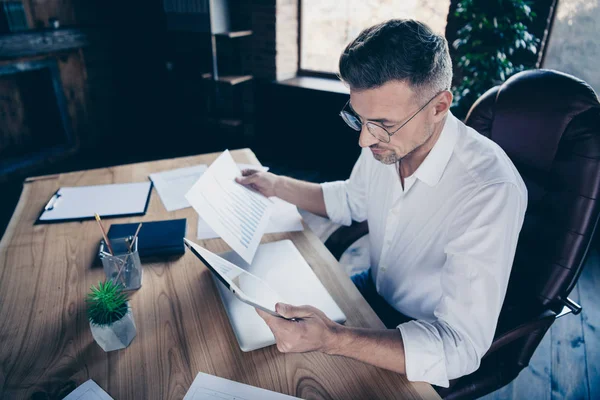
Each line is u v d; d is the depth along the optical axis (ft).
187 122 13.24
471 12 7.79
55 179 4.54
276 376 2.35
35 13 9.98
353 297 2.96
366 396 2.27
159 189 4.34
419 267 3.29
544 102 3.30
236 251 3.09
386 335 2.49
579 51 8.05
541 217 3.29
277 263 3.20
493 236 2.66
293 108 11.04
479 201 2.79
